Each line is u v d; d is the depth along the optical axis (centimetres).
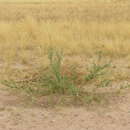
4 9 3459
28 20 1842
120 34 1568
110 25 1750
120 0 4197
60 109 735
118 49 1286
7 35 1530
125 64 1146
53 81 820
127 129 644
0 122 673
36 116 700
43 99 792
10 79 925
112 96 814
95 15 2778
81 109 736
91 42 1404
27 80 909
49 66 980
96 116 702
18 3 4350
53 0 4625
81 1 4334
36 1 4578
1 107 749
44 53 1287
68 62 1137
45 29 1617
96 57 1237
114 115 707
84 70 1004
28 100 791
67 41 1400
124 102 778
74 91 800
